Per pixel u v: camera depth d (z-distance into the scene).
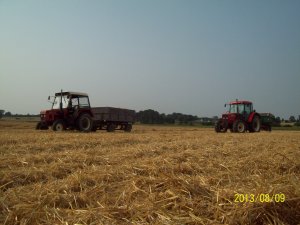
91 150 10.16
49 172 6.62
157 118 70.75
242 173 6.22
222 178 5.59
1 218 3.83
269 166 6.99
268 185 4.42
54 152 10.14
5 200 4.38
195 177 5.65
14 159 8.14
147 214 3.77
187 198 4.28
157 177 5.62
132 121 28.11
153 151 9.82
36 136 15.45
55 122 21.75
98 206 4.25
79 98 22.44
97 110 26.11
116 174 6.16
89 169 6.79
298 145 11.09
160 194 4.50
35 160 8.16
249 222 3.52
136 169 6.65
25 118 76.38
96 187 5.10
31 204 4.18
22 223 3.64
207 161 7.65
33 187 5.27
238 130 24.77
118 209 3.96
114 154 9.19
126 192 4.82
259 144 11.78
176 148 10.88
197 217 3.61
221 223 3.50
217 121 25.45
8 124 38.50
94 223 3.54
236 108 25.56
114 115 26.11
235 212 3.62
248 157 8.03
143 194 4.74
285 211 3.72
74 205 4.39
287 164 7.08
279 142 12.81
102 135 17.08
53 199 4.43
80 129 22.12
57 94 22.59
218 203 4.01
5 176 6.12
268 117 28.53
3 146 11.23
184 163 7.04
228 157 8.50
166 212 3.83
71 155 8.80
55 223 3.61
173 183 4.98
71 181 5.55
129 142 13.88
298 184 4.38
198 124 69.31
